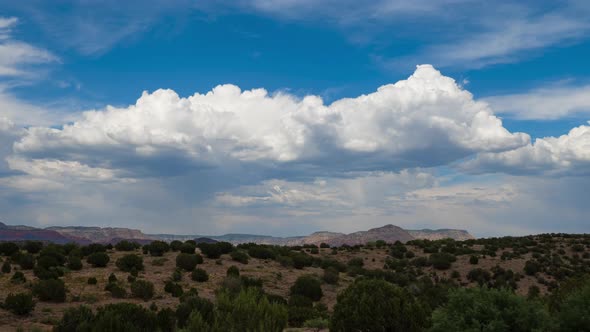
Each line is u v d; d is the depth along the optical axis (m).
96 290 35.88
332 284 50.94
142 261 49.88
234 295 15.60
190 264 49.53
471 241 92.75
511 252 76.69
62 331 16.98
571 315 13.55
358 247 85.12
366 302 14.79
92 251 57.09
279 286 46.53
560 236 94.56
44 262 43.69
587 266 65.25
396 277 55.31
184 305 19.94
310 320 23.00
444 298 35.88
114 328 15.21
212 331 13.57
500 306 13.29
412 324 14.62
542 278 58.47
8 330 22.23
